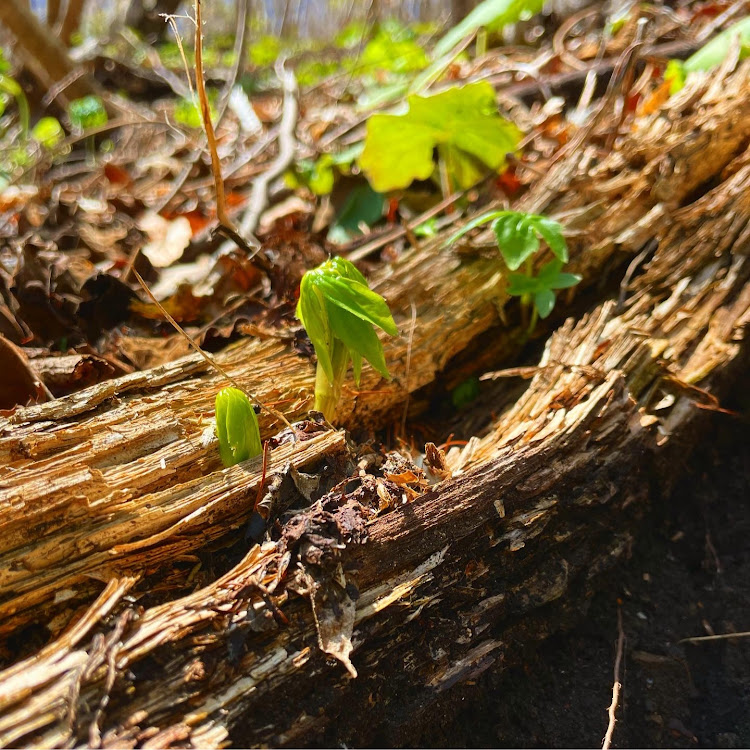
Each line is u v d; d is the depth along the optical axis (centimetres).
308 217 54
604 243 41
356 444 34
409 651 26
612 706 28
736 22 61
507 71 66
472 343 40
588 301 42
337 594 24
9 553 24
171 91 110
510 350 41
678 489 38
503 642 29
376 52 108
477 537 28
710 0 72
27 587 23
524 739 29
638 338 36
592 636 32
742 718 30
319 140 66
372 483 28
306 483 27
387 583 26
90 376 34
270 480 27
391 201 53
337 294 28
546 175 47
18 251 47
